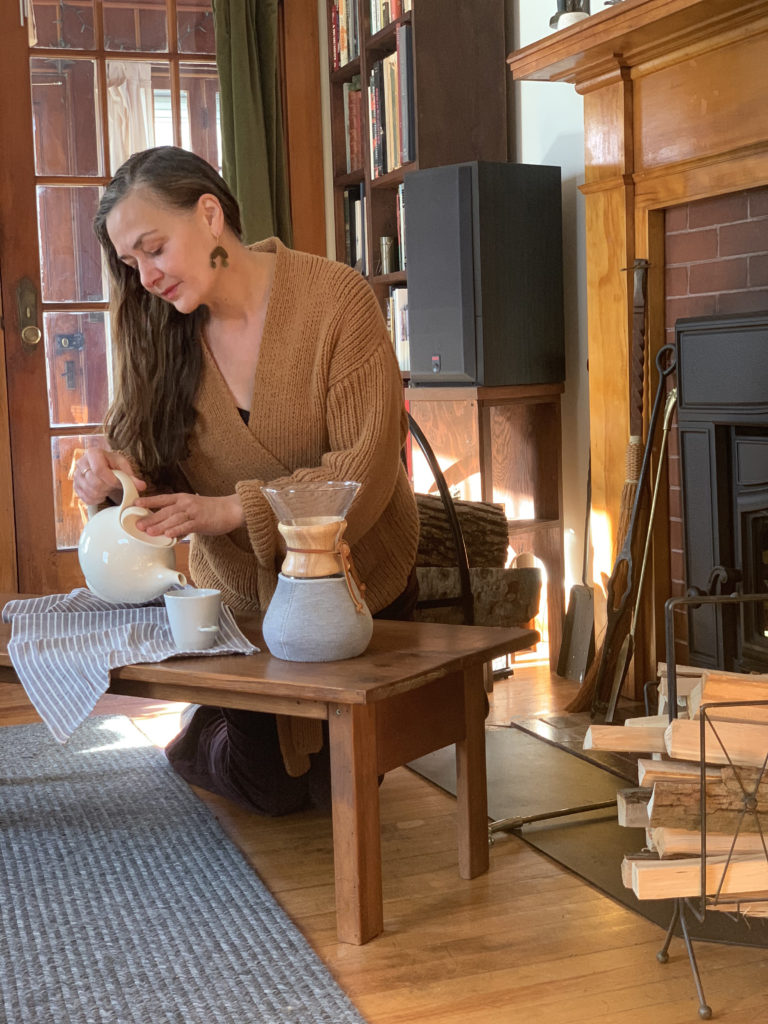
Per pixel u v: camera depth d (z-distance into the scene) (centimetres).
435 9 364
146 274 193
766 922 176
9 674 193
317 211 442
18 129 401
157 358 207
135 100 414
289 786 227
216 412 208
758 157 258
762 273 266
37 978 162
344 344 199
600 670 296
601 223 310
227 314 204
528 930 178
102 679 177
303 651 175
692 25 264
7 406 406
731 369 259
